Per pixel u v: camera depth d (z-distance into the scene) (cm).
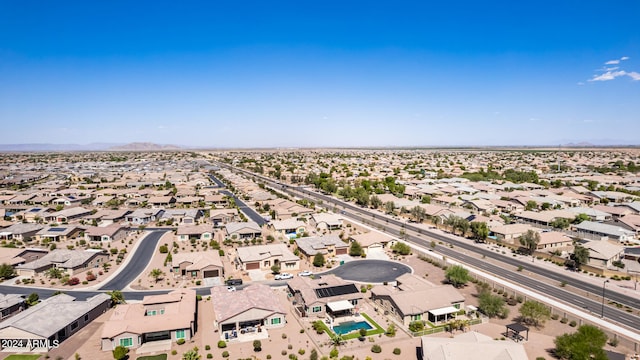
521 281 8150
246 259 8925
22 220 13875
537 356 5312
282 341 5762
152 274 8319
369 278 8469
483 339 5356
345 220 14175
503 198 16938
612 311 6719
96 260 9156
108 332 5494
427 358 5000
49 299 6656
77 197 17488
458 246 10944
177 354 5388
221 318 5947
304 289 6994
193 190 19875
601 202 16525
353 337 5853
